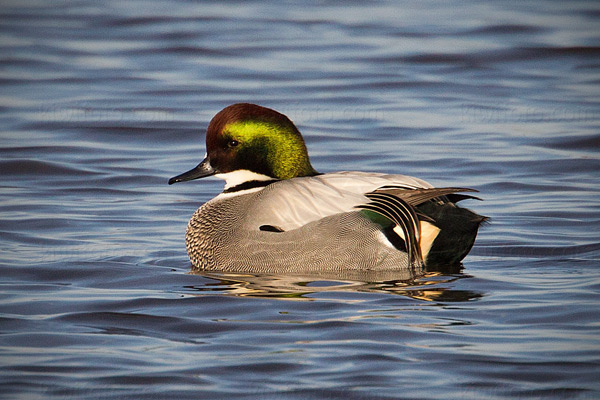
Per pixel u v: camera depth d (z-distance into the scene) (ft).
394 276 39.63
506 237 46.06
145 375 29.19
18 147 64.59
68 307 35.76
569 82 81.66
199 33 99.14
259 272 40.93
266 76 84.58
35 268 41.19
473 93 78.95
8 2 114.62
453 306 35.17
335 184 41.52
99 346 31.71
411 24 102.63
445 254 39.86
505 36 96.27
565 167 59.77
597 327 32.65
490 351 30.66
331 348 31.04
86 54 92.17
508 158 61.46
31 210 51.42
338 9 111.75
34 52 92.43
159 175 59.31
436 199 40.32
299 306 35.42
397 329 32.58
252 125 43.55
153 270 41.42
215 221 42.78
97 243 45.65
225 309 35.22
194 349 31.22
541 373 29.01
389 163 60.80
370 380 28.60
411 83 81.87
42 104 75.77
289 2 115.44
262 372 29.32
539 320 33.47
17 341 32.14
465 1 115.96
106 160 62.54
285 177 44.06
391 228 39.96
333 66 87.45
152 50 93.20
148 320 34.14
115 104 75.77
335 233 40.22
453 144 65.00
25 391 28.22
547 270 40.47
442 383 28.43
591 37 94.32
